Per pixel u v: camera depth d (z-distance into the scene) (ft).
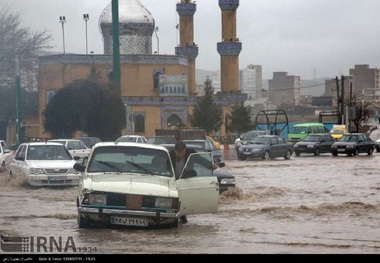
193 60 375.86
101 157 60.23
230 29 360.89
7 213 70.33
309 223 64.13
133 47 348.59
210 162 61.93
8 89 330.75
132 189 55.57
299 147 224.74
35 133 336.70
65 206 77.46
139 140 172.55
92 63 330.54
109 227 57.00
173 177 59.67
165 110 332.39
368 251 48.34
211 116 315.17
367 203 82.58
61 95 245.04
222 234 56.29
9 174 107.45
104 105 242.58
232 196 86.58
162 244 50.65
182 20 378.12
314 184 112.57
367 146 226.99
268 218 67.82
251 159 198.18
